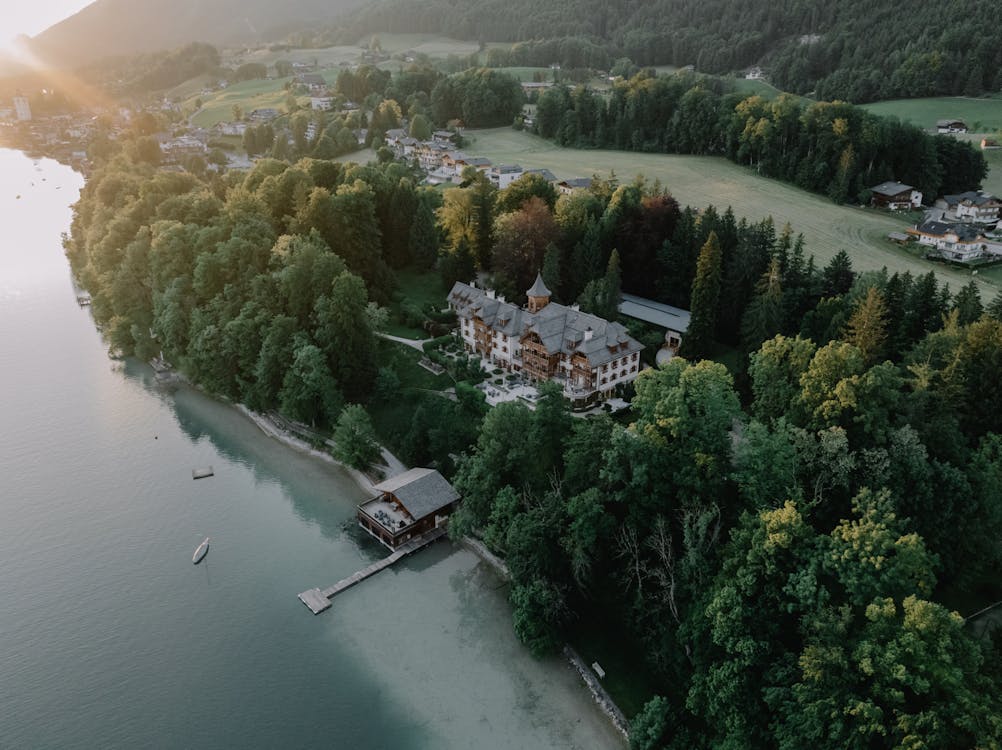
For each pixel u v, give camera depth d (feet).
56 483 334.65
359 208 443.73
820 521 227.40
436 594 273.33
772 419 257.96
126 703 229.66
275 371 370.32
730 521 230.27
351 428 332.19
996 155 638.94
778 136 604.49
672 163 655.76
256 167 539.29
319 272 378.12
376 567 284.20
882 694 172.76
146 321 449.89
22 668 241.14
